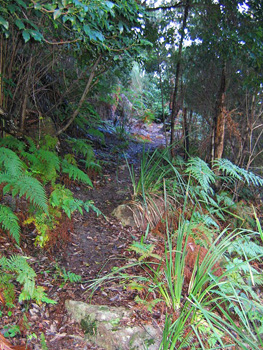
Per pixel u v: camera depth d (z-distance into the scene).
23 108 4.39
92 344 2.44
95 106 9.32
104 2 2.42
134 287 2.86
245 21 5.04
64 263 3.21
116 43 3.68
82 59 5.10
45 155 3.90
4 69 4.41
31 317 2.52
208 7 5.27
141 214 4.09
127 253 3.47
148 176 4.56
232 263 3.17
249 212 4.55
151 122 12.08
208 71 5.95
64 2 2.25
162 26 6.08
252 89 5.25
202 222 3.66
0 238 3.14
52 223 3.38
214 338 2.51
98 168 5.35
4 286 2.53
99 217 4.08
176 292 2.76
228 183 5.35
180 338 2.47
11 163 3.20
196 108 6.43
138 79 13.56
